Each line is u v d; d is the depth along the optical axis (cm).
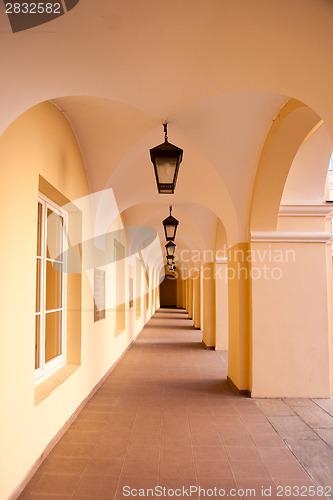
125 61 363
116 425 593
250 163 718
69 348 666
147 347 1411
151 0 302
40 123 468
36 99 361
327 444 520
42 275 533
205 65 373
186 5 304
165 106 450
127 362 1124
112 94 416
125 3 301
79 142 659
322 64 316
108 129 626
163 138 665
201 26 327
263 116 609
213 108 582
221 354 1264
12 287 378
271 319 766
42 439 462
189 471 442
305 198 791
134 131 631
